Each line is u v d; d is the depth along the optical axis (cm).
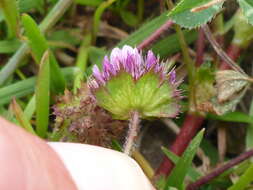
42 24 6
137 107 5
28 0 6
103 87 5
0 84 6
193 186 6
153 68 5
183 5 5
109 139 5
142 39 6
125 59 5
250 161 6
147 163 6
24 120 6
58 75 6
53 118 6
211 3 5
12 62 6
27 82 6
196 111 6
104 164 5
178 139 6
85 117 5
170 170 6
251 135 6
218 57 6
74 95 5
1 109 6
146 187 5
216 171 6
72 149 5
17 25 6
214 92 6
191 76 6
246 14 5
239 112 6
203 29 6
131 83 5
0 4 6
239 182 5
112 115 5
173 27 6
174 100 5
